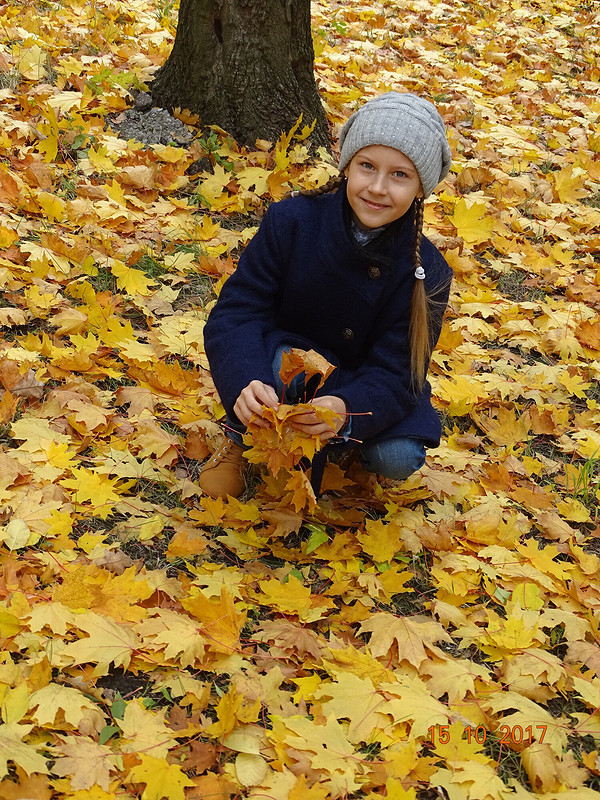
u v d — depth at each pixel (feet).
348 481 8.36
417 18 24.67
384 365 7.76
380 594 7.36
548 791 5.84
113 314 10.40
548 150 17.60
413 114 7.21
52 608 6.31
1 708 5.54
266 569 7.38
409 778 5.72
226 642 6.50
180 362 9.96
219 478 8.09
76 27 17.69
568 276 13.19
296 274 7.85
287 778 5.57
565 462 9.73
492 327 11.78
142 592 6.61
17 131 13.11
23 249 10.57
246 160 13.50
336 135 15.42
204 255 11.60
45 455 7.90
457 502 8.79
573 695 6.81
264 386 7.16
